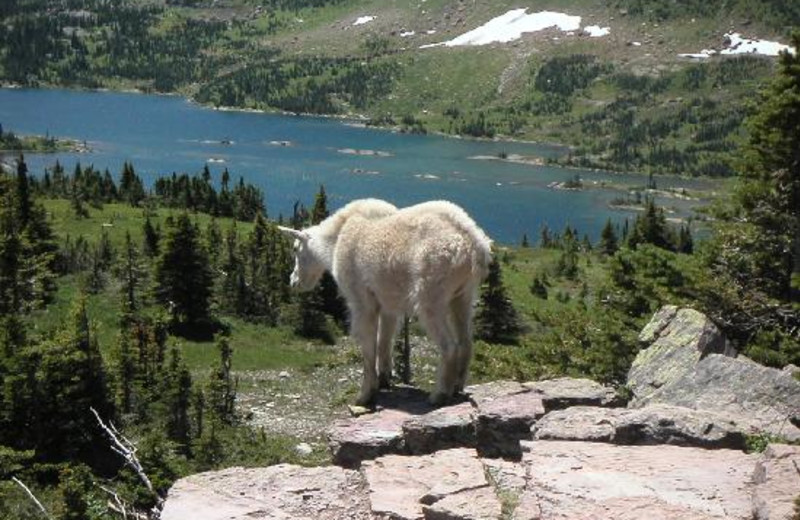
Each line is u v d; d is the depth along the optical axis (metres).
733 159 22.59
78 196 78.69
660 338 13.48
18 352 29.75
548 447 7.52
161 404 31.72
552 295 68.69
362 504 6.82
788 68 20.62
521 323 50.81
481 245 9.10
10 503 23.20
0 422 28.67
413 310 9.20
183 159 172.38
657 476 6.85
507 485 6.75
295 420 34.69
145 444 22.97
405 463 7.36
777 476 6.35
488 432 8.05
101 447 29.84
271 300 53.66
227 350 37.66
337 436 8.45
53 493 23.55
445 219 9.13
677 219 143.50
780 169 20.45
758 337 16.50
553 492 6.54
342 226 10.03
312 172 168.38
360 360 46.03
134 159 168.25
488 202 152.62
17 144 171.50
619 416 8.11
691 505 6.31
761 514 5.91
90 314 46.91
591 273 81.44
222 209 94.12
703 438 7.61
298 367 44.59
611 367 18.70
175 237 48.75
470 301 9.38
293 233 10.59
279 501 6.86
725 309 18.50
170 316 44.50
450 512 6.27
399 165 189.50
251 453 28.20
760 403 9.34
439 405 9.21
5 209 53.19
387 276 9.30
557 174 196.75
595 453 7.36
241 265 56.59
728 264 21.22
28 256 50.34
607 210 151.88
